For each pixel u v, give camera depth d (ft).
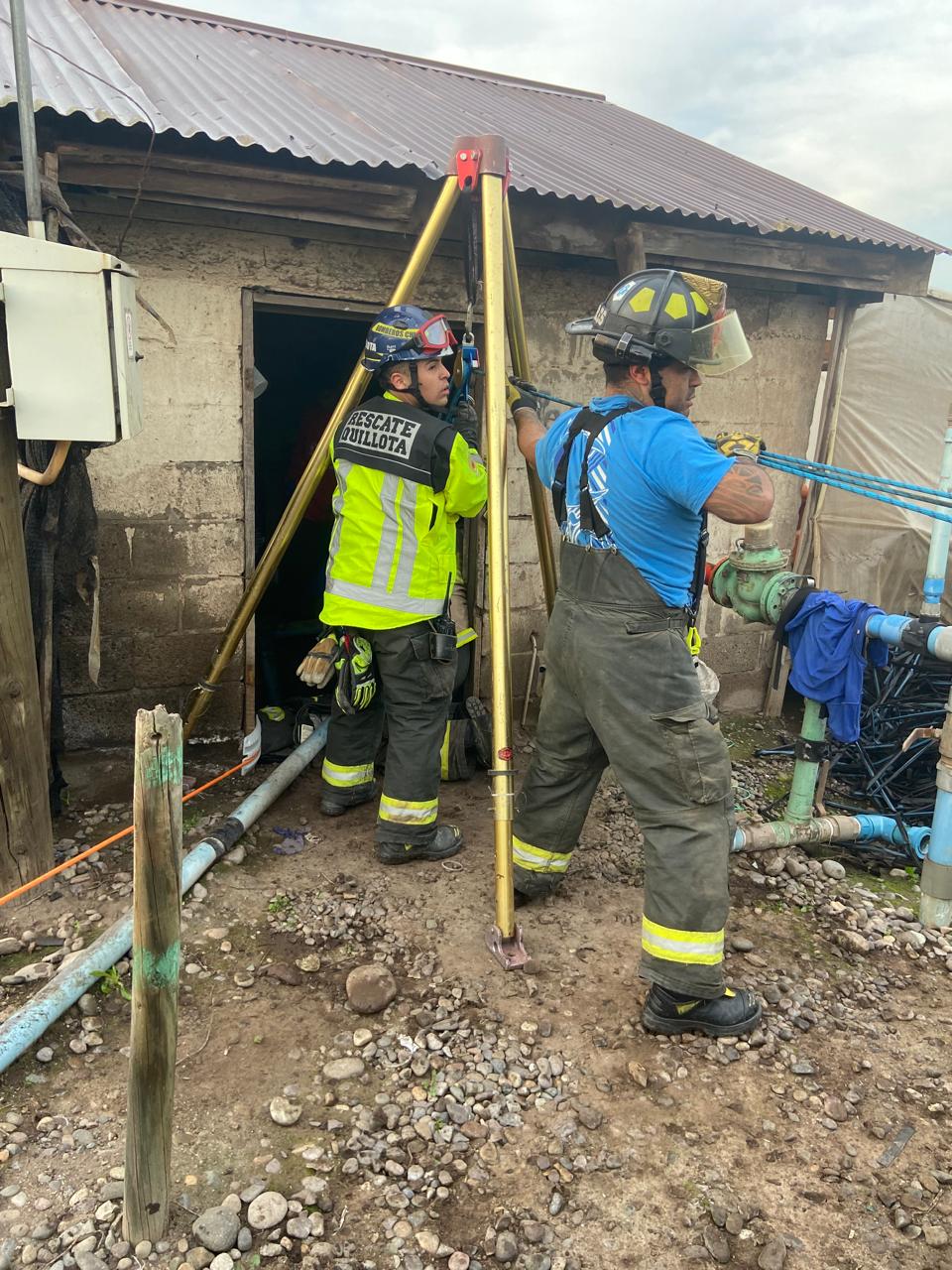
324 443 11.30
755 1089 7.52
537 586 14.93
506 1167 6.62
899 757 14.73
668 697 7.57
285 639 17.89
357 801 11.98
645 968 7.88
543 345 14.05
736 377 15.94
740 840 11.34
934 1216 6.37
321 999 8.32
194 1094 7.09
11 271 7.42
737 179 17.74
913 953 9.74
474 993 8.48
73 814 11.49
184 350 11.68
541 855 9.38
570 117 20.04
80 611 11.77
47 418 7.80
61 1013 7.75
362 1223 6.08
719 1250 6.00
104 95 10.80
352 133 12.27
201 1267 5.68
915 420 19.11
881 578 19.54
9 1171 6.33
